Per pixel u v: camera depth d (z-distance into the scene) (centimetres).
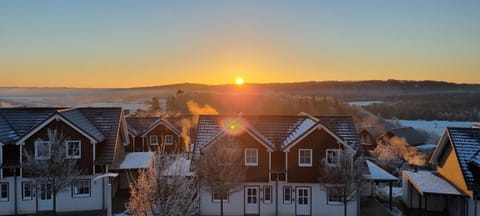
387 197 3092
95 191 2598
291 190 2550
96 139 2570
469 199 2270
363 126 7019
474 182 2231
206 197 2544
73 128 2547
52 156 2327
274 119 2870
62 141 2473
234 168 2412
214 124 2830
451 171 2527
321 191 2533
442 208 2670
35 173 2336
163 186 1622
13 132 2609
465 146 2419
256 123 2844
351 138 2677
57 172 2330
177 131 4378
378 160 4431
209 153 2386
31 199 2525
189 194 1777
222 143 2409
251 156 2538
